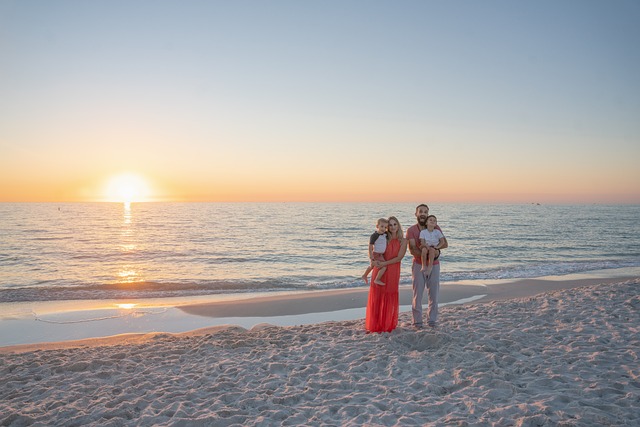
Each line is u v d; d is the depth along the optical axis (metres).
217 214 109.75
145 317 10.91
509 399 4.47
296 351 6.53
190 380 5.44
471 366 5.45
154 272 20.81
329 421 4.16
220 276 19.56
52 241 37.22
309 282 17.20
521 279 16.83
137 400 4.79
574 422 3.79
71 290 14.99
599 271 19.67
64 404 4.80
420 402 4.50
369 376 5.36
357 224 66.81
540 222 73.19
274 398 4.72
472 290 14.06
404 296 13.02
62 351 7.16
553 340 6.53
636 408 4.08
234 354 6.60
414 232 7.27
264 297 13.15
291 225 63.78
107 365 6.19
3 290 14.88
